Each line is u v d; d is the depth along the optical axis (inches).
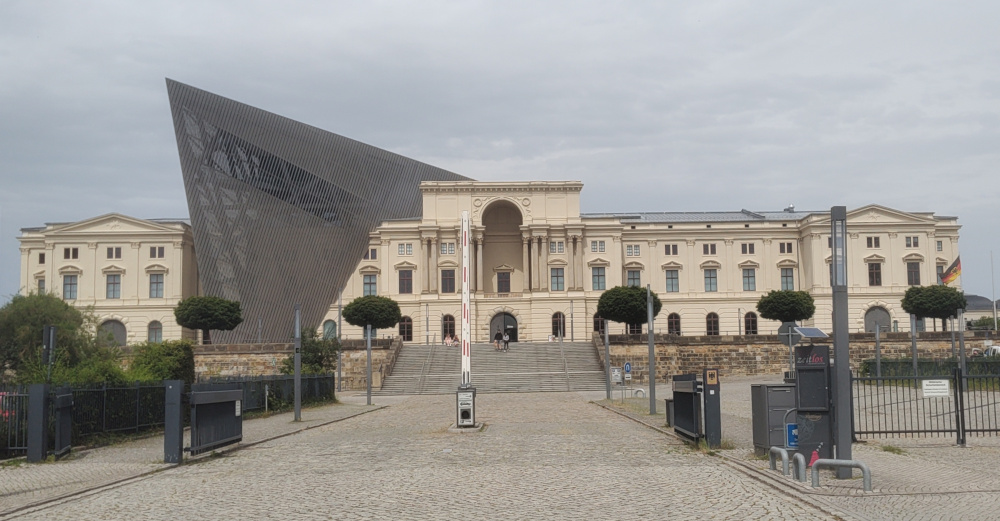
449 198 4121.6
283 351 3122.5
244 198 4050.2
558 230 4119.1
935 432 991.6
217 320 3435.0
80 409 1067.3
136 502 627.8
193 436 892.6
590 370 3068.4
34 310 2175.2
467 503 589.9
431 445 1007.6
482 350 3248.0
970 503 557.3
